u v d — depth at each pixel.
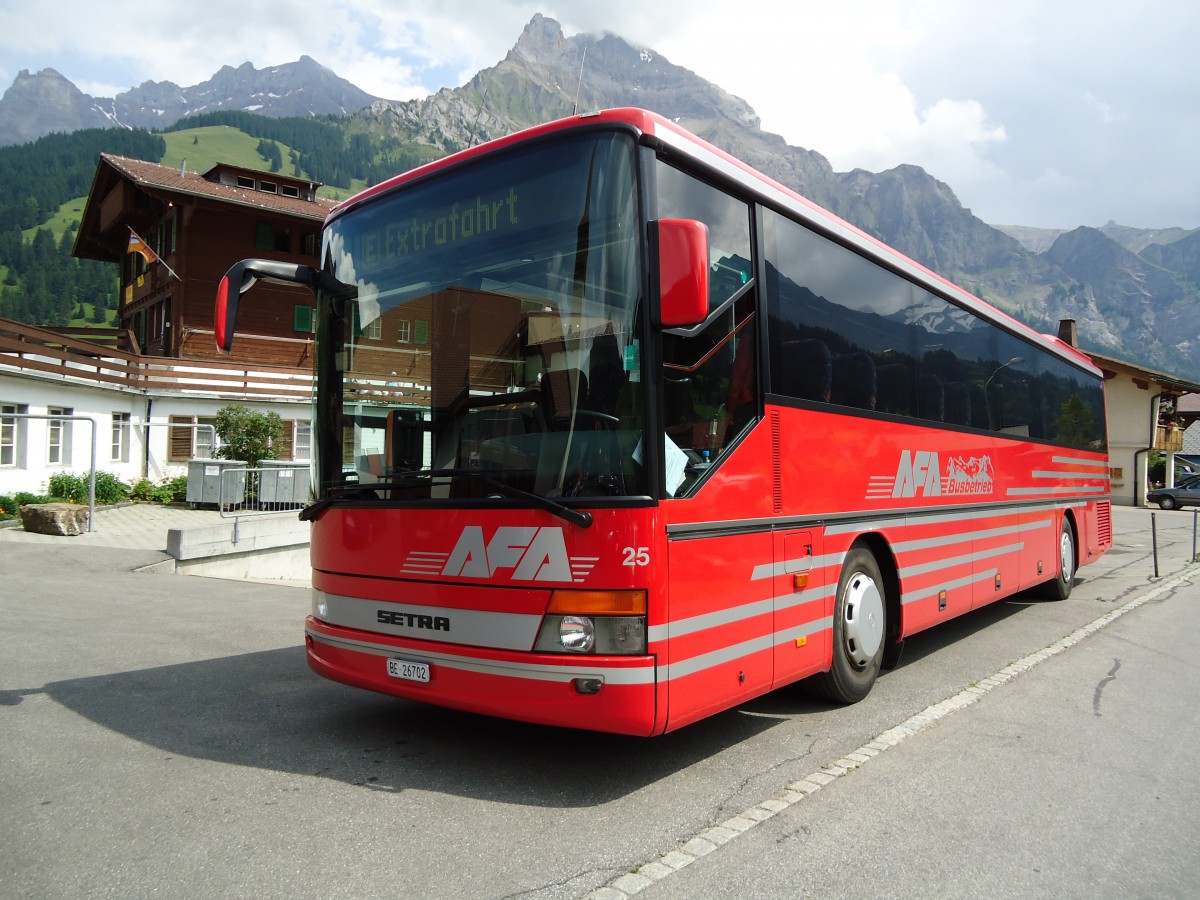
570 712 4.16
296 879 3.46
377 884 3.43
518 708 4.26
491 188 4.84
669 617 4.25
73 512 16.81
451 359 4.79
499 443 4.51
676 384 4.43
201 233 32.66
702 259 4.00
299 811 4.17
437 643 4.55
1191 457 65.50
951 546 7.96
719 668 4.63
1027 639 9.16
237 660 7.48
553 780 4.67
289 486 22.16
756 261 5.32
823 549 5.77
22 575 12.42
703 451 4.62
